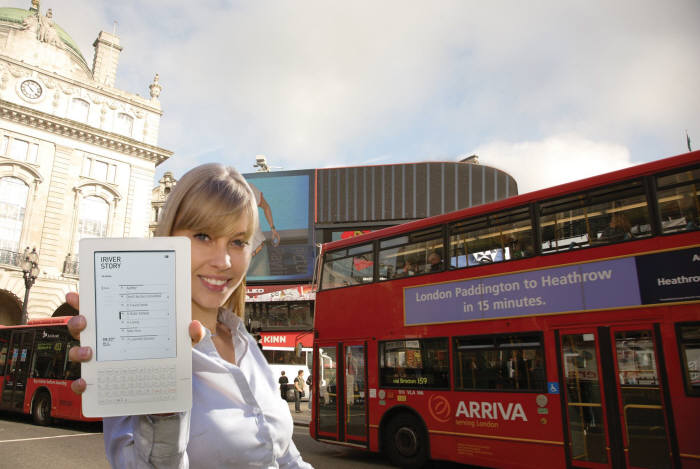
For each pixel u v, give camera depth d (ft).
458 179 119.55
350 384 32.07
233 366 4.86
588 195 23.75
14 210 94.58
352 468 29.68
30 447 35.76
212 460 4.50
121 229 106.52
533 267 24.67
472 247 27.53
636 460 19.70
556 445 22.17
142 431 3.66
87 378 3.53
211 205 4.74
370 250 32.99
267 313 108.58
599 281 22.33
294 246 121.08
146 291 3.81
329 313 34.60
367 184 122.11
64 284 96.63
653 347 20.24
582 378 21.99
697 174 20.85
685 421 18.83
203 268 4.88
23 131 97.55
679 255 20.39
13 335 56.24
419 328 28.84
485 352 25.68
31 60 101.35
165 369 3.71
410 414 28.48
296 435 47.29
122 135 108.37
